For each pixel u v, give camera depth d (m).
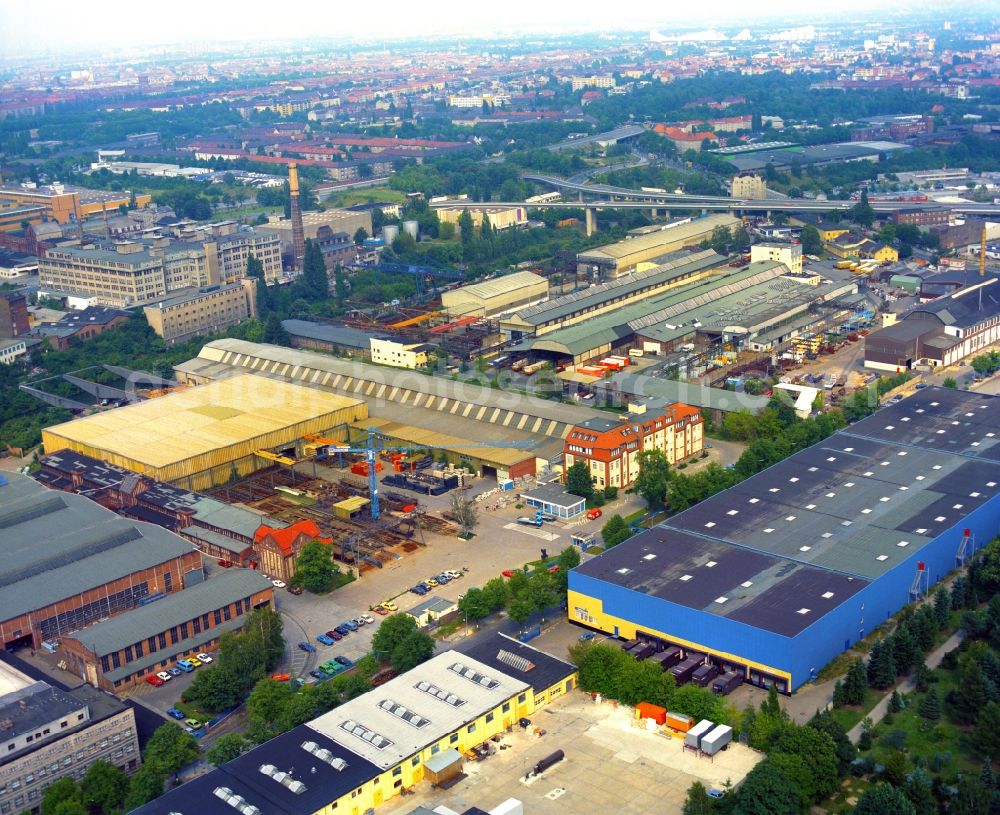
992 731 184.25
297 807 172.25
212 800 174.50
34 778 185.75
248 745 193.12
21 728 187.25
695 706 197.38
